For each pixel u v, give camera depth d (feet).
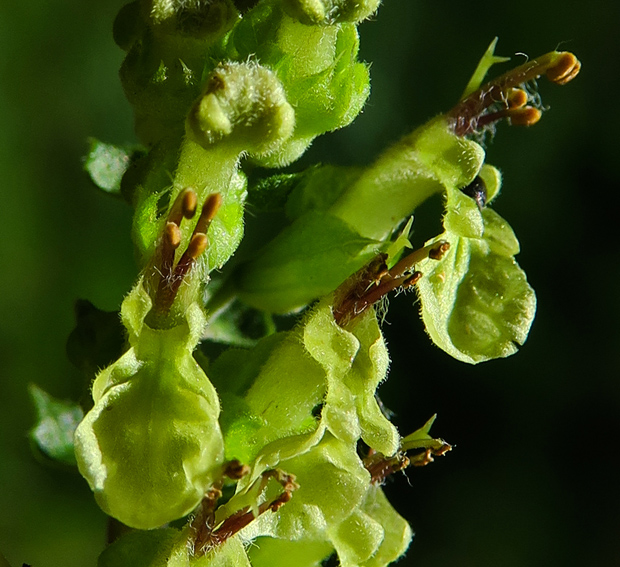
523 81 0.27
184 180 0.25
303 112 0.25
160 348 0.24
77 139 0.53
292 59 0.25
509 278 0.27
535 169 0.56
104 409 0.24
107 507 0.24
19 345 0.48
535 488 0.53
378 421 0.25
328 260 0.26
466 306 0.27
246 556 0.25
